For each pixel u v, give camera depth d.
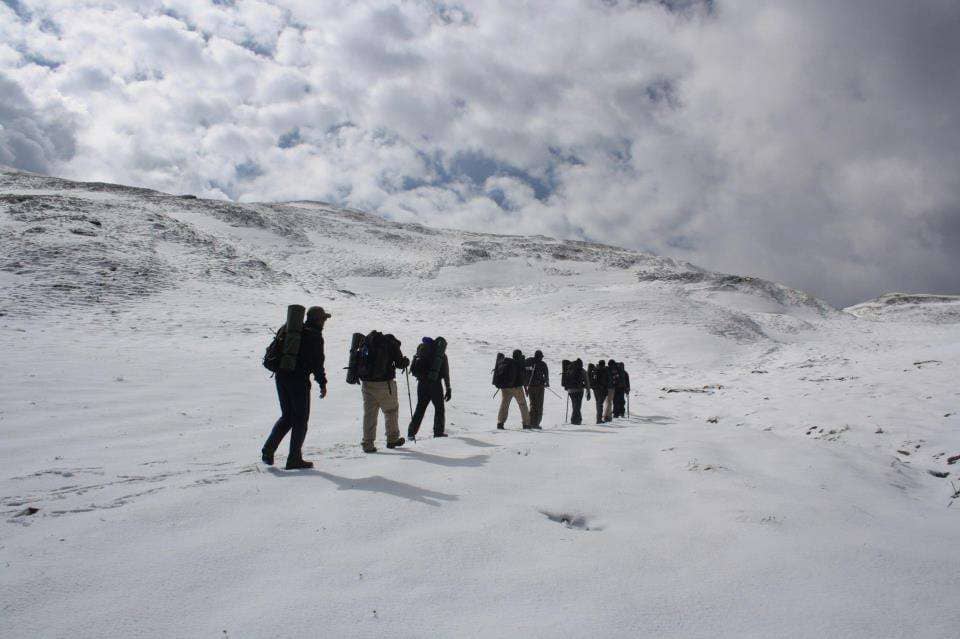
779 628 2.47
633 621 2.47
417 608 2.48
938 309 98.88
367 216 127.38
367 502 3.82
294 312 5.13
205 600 2.46
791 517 4.04
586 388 11.66
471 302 58.81
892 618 2.61
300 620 2.33
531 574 2.89
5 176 82.62
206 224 75.31
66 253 32.62
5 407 8.56
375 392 6.38
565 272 83.88
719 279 81.69
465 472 4.89
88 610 2.32
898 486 5.88
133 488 4.26
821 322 71.00
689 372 26.67
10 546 2.90
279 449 6.90
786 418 12.14
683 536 3.58
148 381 12.10
